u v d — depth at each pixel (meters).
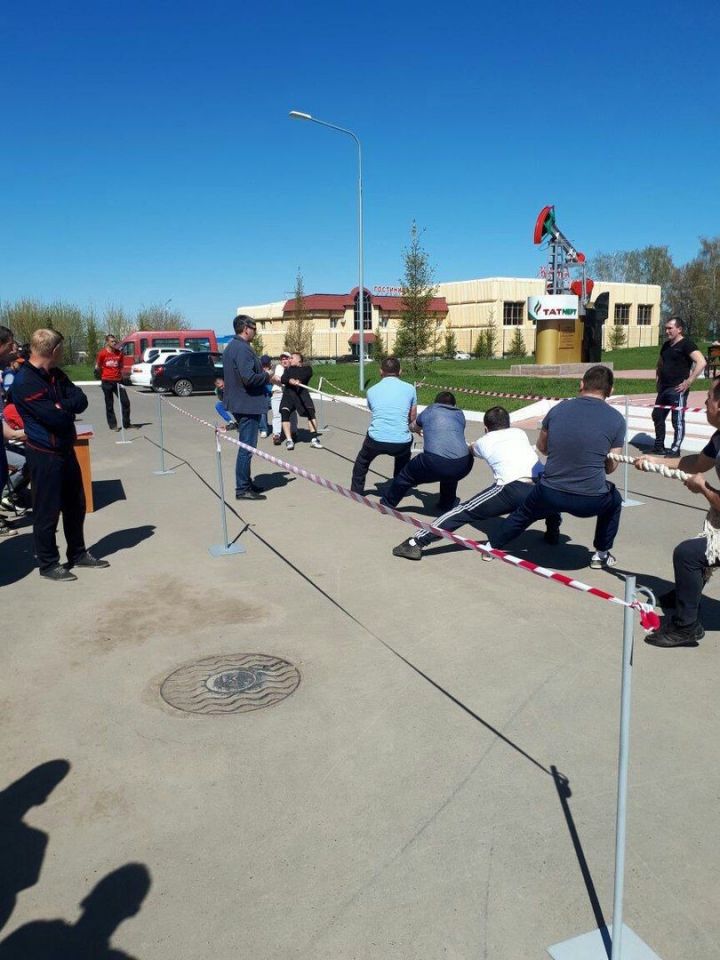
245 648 4.64
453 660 4.41
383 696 3.99
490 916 2.49
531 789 3.17
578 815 3.00
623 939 2.38
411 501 8.71
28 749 3.56
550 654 4.46
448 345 60.31
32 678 4.29
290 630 4.91
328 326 64.75
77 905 2.58
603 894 2.58
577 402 5.46
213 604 5.41
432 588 5.65
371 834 2.91
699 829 2.91
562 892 2.59
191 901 2.59
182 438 14.48
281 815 3.04
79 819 3.04
